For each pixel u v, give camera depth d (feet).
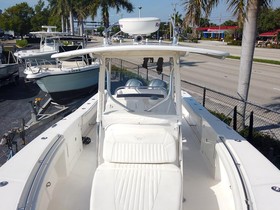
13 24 171.63
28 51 50.96
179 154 9.51
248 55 21.18
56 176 10.03
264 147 18.67
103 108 10.05
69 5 85.20
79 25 79.77
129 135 9.16
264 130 23.00
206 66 70.03
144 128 9.43
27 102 35.99
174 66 9.53
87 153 12.47
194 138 14.16
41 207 7.91
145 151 8.79
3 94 40.37
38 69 35.86
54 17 106.73
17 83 46.47
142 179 7.89
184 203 9.25
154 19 9.28
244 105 21.99
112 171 8.18
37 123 21.99
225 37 166.81
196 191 9.87
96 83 40.98
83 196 9.46
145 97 11.34
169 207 7.11
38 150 9.04
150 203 7.18
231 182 7.94
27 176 7.53
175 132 9.58
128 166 8.45
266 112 27.96
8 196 6.69
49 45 48.52
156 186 7.64
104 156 8.74
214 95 35.63
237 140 10.03
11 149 15.62
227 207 8.94
